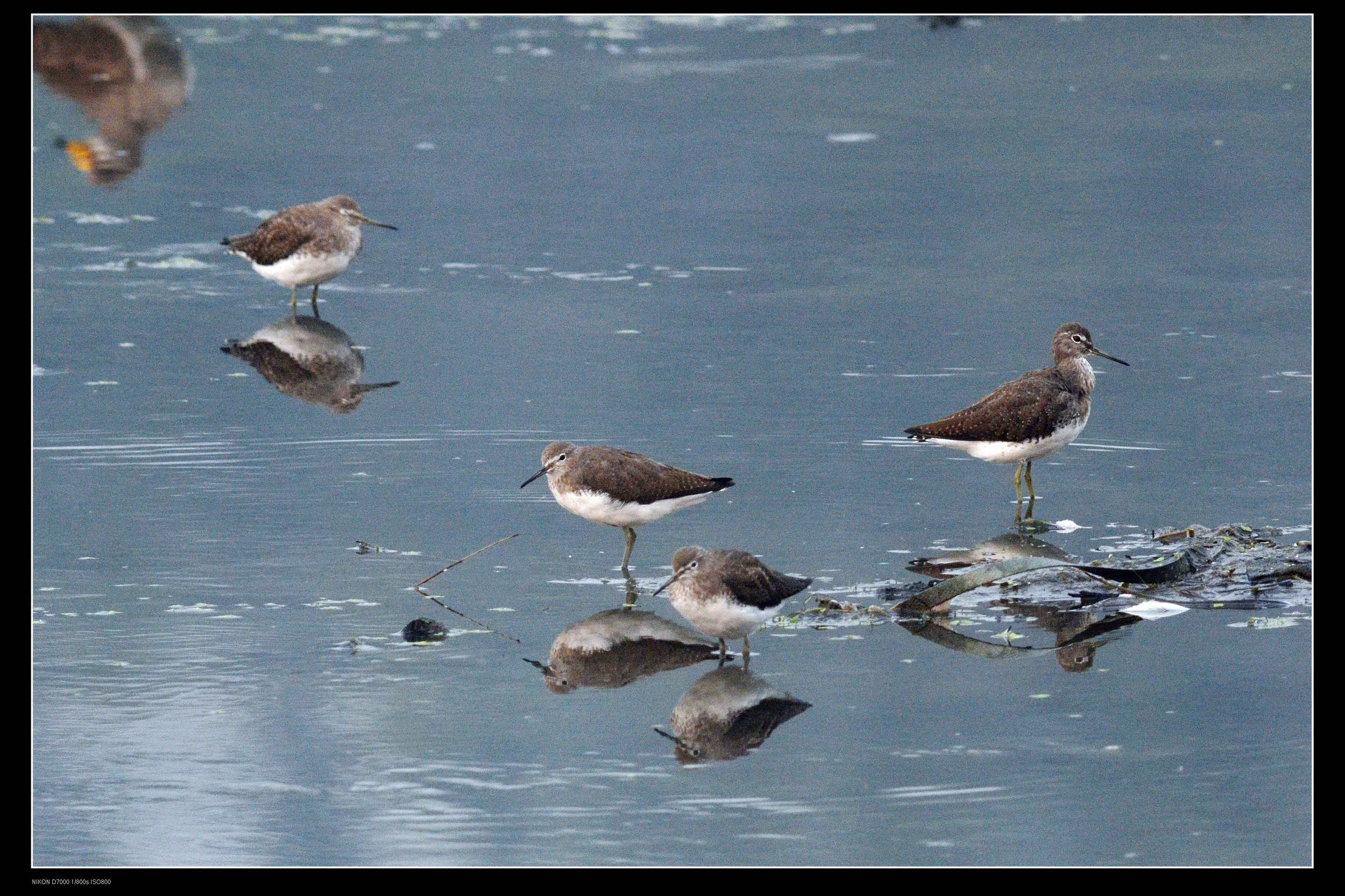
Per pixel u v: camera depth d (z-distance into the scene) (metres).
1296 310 22.25
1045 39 39.66
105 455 17.22
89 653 12.69
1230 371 19.80
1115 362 19.30
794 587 12.66
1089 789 10.66
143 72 36.53
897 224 26.92
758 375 19.84
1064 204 27.77
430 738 11.42
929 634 13.20
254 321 22.52
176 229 26.92
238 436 17.88
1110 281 23.78
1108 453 17.25
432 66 37.91
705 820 10.35
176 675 12.36
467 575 14.27
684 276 24.34
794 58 38.44
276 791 10.71
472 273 24.72
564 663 12.62
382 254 25.61
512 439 17.70
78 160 30.66
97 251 25.73
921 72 36.91
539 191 28.92
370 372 20.22
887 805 10.49
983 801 10.55
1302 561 14.10
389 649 12.84
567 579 14.19
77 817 10.38
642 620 13.41
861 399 18.92
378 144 31.78
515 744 11.33
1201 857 9.87
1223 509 15.47
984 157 30.52
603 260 25.28
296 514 15.64
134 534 15.06
